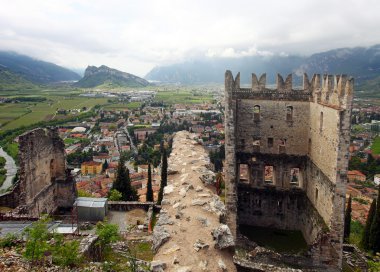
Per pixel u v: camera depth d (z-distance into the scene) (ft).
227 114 134.51
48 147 143.02
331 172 117.70
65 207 151.53
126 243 104.06
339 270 118.32
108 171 478.59
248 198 160.66
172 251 61.87
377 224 169.68
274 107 153.48
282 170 156.04
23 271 64.95
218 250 62.44
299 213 155.63
